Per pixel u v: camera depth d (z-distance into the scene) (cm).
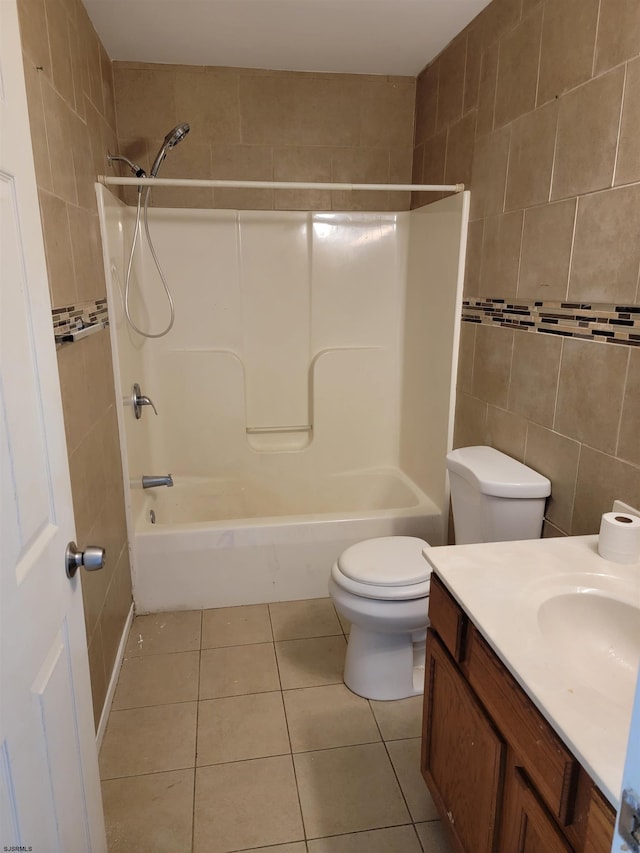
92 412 188
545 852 92
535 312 183
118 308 232
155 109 273
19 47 88
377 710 194
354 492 317
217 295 292
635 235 139
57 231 156
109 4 208
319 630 237
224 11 216
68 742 101
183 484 303
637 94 137
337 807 158
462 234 230
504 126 199
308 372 310
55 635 96
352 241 296
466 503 196
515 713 99
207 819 154
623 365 145
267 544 249
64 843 96
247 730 185
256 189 290
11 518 80
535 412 185
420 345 282
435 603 134
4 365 79
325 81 282
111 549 208
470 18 222
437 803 140
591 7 152
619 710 86
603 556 132
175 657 220
